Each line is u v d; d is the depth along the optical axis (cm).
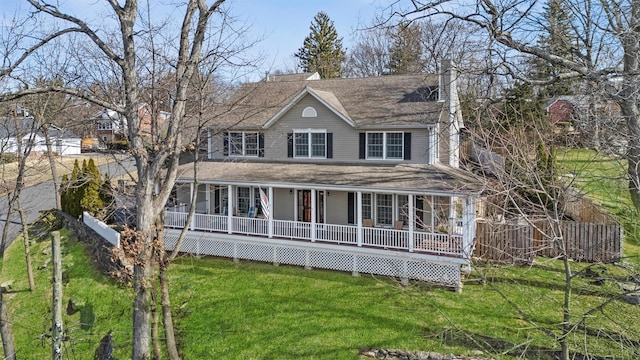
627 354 852
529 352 1141
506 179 957
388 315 1395
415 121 1945
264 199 1884
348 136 2098
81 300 1694
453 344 1221
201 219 2002
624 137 923
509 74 1170
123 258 1458
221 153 2323
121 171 3650
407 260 1634
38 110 1673
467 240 1502
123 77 1173
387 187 1670
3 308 1393
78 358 1409
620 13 1072
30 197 3219
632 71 934
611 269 1545
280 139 2228
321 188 1783
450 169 1959
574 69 1056
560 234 791
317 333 1324
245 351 1280
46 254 2231
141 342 1109
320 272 1769
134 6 1159
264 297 1566
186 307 1536
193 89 1384
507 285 1389
